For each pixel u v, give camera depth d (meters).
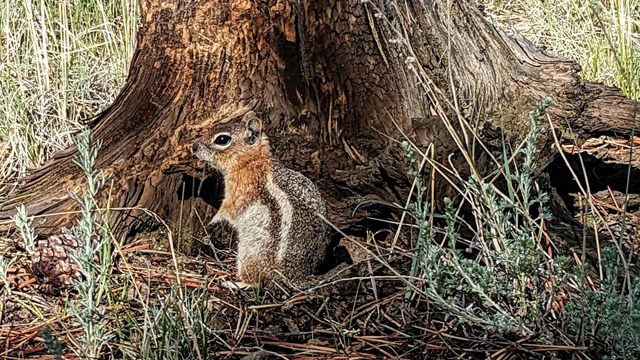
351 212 9.11
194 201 9.30
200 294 8.22
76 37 13.77
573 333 7.06
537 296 7.05
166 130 9.19
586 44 14.43
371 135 9.15
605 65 13.77
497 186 8.85
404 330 7.48
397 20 9.27
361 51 9.01
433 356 7.03
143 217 9.18
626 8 14.52
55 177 9.63
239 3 8.85
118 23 14.81
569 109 10.66
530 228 7.52
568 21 15.12
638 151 11.41
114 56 13.68
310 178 9.18
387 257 8.61
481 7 11.34
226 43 8.95
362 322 7.71
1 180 11.34
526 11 16.52
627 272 6.61
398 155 8.70
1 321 7.86
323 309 7.90
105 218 8.52
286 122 9.09
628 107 11.02
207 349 7.13
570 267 7.85
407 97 9.22
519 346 6.84
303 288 8.24
